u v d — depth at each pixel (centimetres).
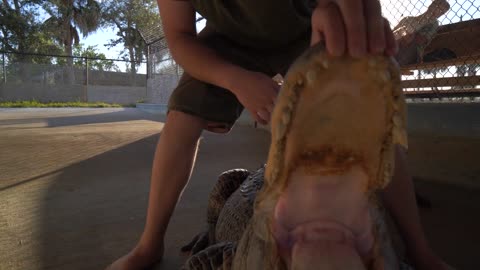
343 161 44
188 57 93
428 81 247
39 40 1581
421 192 177
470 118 197
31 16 1609
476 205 156
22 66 1243
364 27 37
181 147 104
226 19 101
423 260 96
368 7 38
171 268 109
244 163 244
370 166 44
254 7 96
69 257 114
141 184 195
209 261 84
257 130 420
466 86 228
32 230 135
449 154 198
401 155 92
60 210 155
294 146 43
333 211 49
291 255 50
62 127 464
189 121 104
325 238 49
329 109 40
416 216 95
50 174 217
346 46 37
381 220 67
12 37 1516
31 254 116
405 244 96
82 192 181
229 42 110
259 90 75
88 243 124
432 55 245
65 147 309
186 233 133
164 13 99
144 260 108
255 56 110
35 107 1055
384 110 39
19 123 523
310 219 49
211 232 127
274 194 48
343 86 38
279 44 109
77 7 1783
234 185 129
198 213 153
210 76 88
